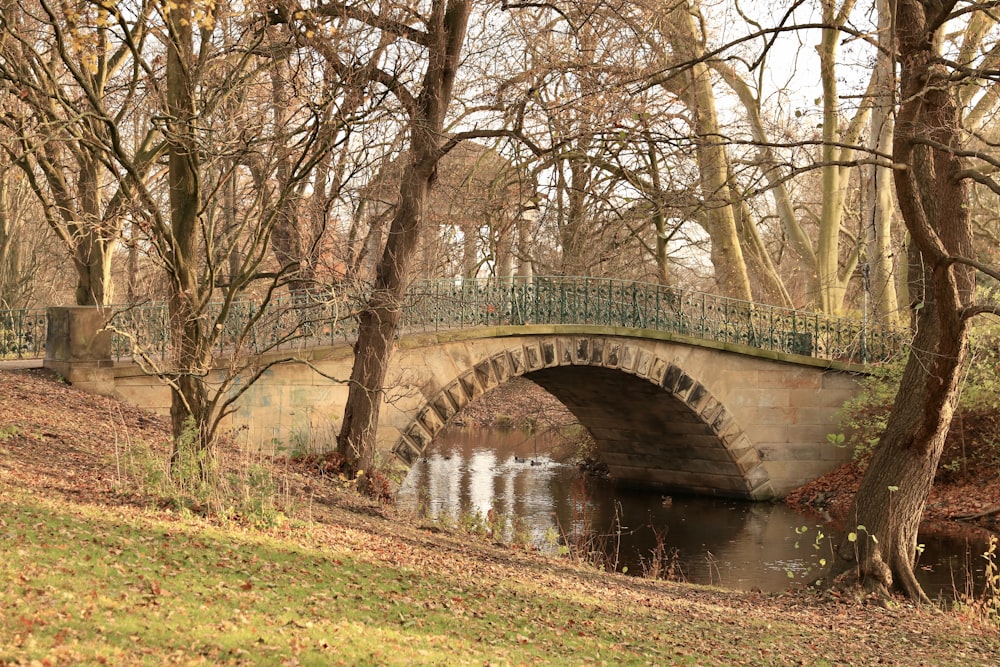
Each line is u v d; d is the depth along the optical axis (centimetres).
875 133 2777
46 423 1588
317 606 858
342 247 1524
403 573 1093
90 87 1177
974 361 2481
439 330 2305
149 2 1209
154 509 1150
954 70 1236
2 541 835
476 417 4684
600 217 2970
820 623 1195
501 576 1225
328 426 2092
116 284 3250
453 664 738
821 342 2944
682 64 1388
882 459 1391
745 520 2497
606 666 845
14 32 1190
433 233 2600
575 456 3681
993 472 2564
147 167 1659
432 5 1797
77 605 695
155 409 1966
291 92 1431
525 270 3194
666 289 2723
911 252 1410
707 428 2761
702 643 1010
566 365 2495
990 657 1067
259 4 1382
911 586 1372
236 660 649
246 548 1034
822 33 2736
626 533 2292
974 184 3497
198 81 1388
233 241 1360
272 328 2048
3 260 2956
